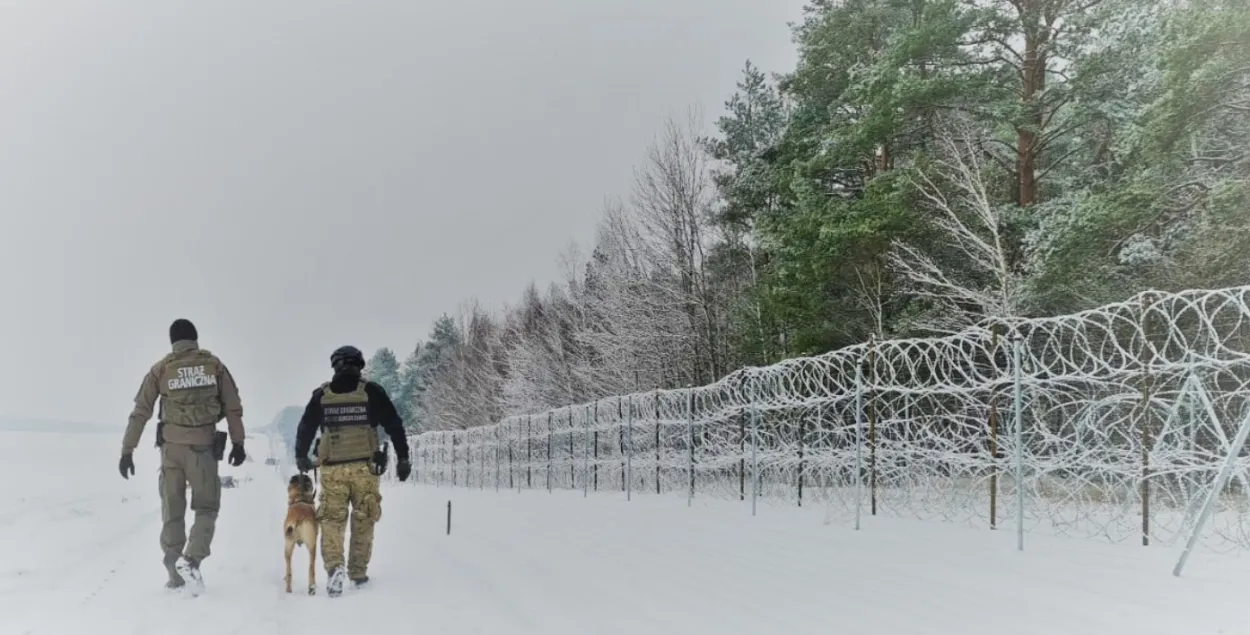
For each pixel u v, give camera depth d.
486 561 7.07
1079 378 6.93
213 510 5.88
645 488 15.60
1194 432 6.89
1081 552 6.65
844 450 9.96
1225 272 11.63
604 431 17.19
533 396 35.81
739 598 5.25
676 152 26.91
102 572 6.72
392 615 4.96
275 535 9.62
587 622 4.67
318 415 6.16
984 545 7.19
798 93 22.94
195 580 5.64
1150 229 14.30
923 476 9.82
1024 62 17.98
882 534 8.10
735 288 26.34
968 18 16.92
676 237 26.58
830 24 20.92
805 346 19.22
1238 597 4.97
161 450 5.81
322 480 5.92
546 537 8.72
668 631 4.43
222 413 6.01
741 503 11.63
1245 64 11.77
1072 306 14.79
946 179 17.39
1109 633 4.24
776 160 24.33
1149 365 6.57
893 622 4.56
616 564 6.69
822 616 4.73
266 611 5.12
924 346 11.55
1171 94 12.38
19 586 6.05
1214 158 13.84
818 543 7.64
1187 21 12.52
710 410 12.53
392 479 38.44
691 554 7.15
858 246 17.70
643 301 27.31
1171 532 7.14
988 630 4.36
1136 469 7.02
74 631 4.62
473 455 26.58
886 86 17.83
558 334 35.91
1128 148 14.37
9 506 14.26
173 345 5.94
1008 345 7.73
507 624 4.67
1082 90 16.50
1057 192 20.42
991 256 15.90
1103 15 16.28
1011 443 8.46
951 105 18.14
